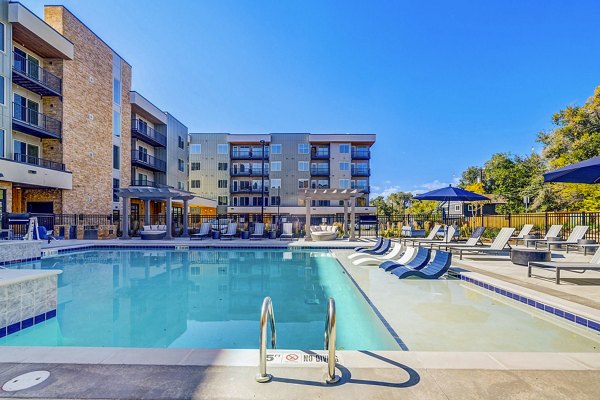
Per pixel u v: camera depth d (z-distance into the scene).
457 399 2.09
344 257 11.36
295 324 4.72
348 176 41.88
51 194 19.64
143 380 2.30
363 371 2.45
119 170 25.42
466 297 5.72
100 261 10.79
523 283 5.86
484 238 15.52
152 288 7.07
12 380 2.29
